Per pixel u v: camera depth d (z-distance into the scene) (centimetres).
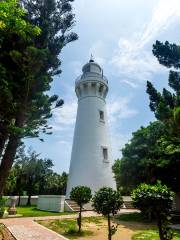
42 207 2792
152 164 2133
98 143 3150
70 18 1555
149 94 1564
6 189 3800
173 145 1978
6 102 1134
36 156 4184
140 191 873
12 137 1270
